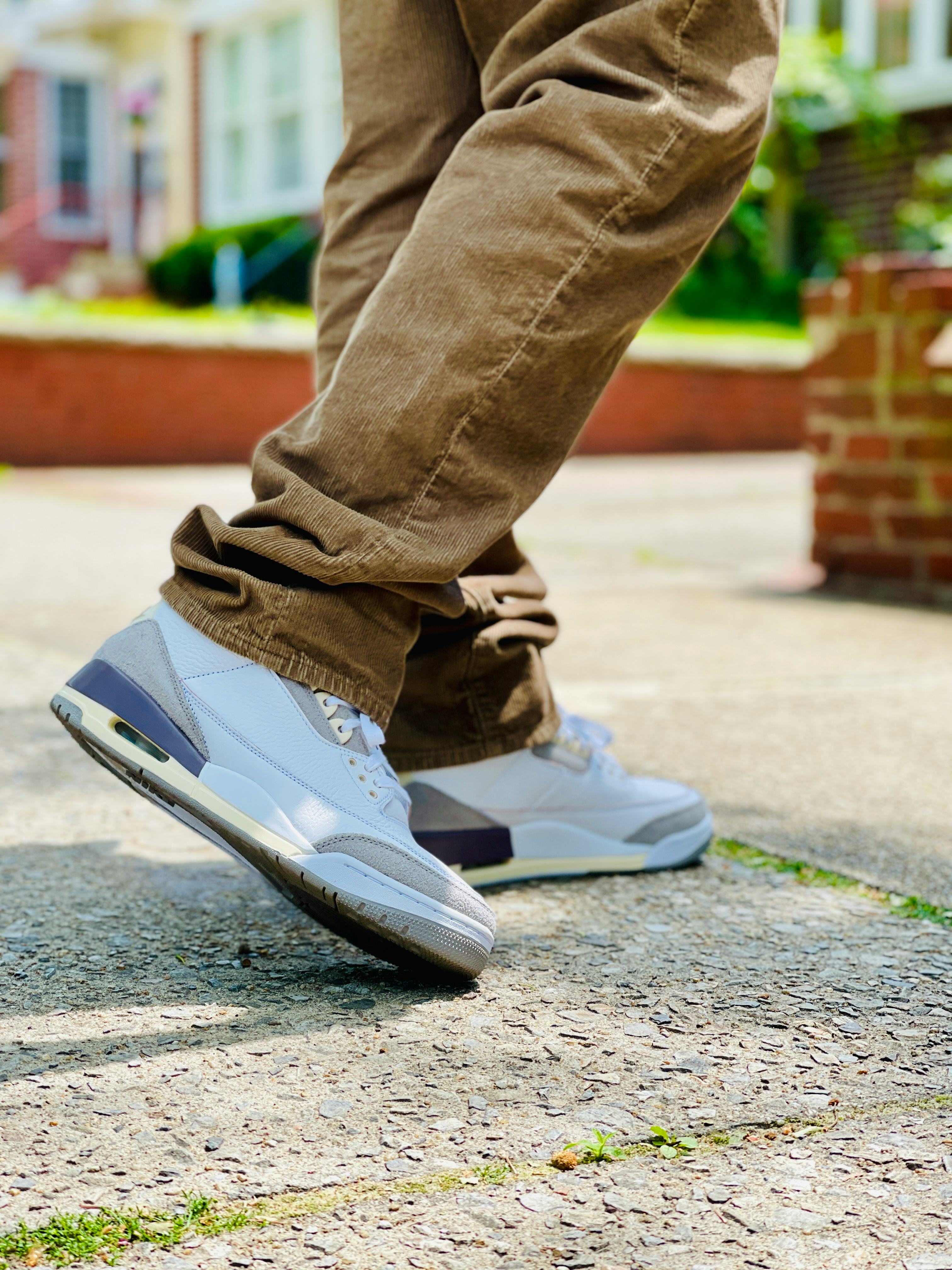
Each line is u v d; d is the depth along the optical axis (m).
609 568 3.96
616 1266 0.78
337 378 1.15
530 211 1.12
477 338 1.12
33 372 7.33
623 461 8.78
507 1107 0.96
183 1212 0.82
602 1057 1.04
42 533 4.39
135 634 1.18
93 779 1.80
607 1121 0.94
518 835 1.42
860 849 1.57
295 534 1.13
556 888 1.44
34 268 15.16
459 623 1.34
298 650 1.16
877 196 12.24
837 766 1.92
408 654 1.35
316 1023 1.08
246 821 1.13
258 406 8.05
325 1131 0.91
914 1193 0.86
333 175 1.41
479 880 1.43
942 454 3.25
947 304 3.21
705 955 1.25
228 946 1.25
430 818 1.39
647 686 2.41
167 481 6.71
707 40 1.13
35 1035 1.04
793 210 12.70
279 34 14.06
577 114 1.12
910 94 11.85
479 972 1.16
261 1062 1.01
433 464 1.14
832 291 3.43
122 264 13.84
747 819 1.68
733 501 5.98
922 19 11.91
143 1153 0.88
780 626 3.03
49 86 15.17
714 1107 0.96
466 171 1.15
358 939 1.16
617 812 1.47
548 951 1.25
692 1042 1.06
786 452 9.66
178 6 14.55
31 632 2.79
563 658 2.66
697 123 1.12
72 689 1.17
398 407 1.12
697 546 4.42
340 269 1.38
